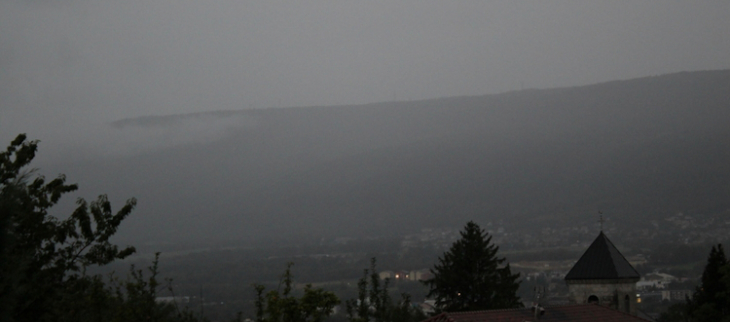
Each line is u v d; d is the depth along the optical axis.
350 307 54.44
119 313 40.28
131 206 36.44
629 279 62.34
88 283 35.97
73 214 34.34
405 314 57.44
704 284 65.00
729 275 57.72
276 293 39.31
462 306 72.56
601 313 45.28
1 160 32.00
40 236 32.19
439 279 74.88
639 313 79.06
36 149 33.72
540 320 42.09
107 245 35.50
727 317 57.78
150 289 42.66
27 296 28.95
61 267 33.50
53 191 34.22
